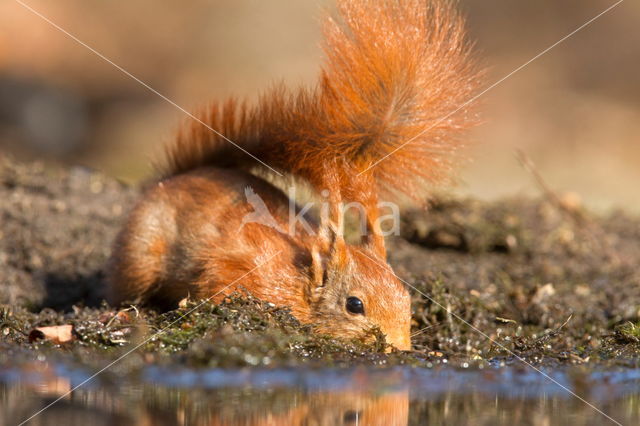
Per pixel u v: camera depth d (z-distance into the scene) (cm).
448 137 1184
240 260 1130
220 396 852
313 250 1103
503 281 1412
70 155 2647
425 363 1009
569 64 3167
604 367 1016
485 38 3231
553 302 1303
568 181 2492
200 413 797
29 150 2652
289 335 1020
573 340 1162
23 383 890
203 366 948
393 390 898
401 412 821
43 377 911
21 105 2938
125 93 3105
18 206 1647
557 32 3266
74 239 1537
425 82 1170
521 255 1636
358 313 1073
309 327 1059
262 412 808
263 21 3297
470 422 792
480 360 1044
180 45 3272
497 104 2941
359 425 773
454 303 1200
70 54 3216
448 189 1719
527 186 2239
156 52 3256
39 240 1510
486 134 2712
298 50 3200
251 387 887
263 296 1103
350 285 1087
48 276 1413
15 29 3197
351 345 1038
